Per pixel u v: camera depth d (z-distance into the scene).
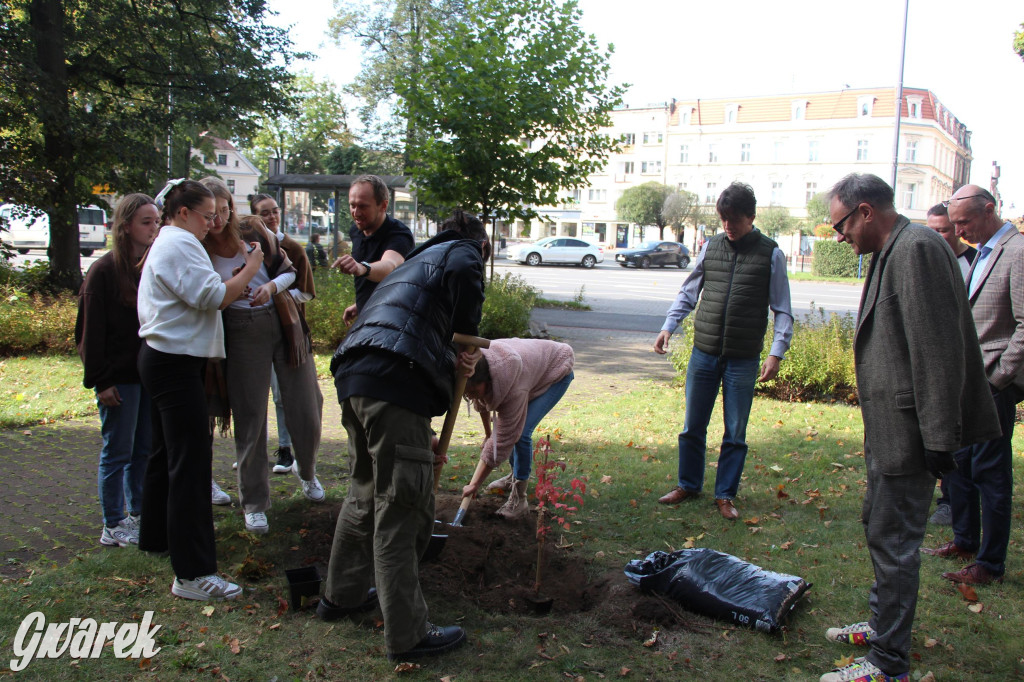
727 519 4.39
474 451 5.73
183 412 3.09
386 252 3.93
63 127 13.27
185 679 2.58
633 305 18.58
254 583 3.37
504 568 3.63
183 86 15.11
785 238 55.62
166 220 3.26
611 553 3.84
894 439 2.61
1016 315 3.43
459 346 3.05
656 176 73.94
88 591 3.17
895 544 2.64
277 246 4.09
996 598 3.41
